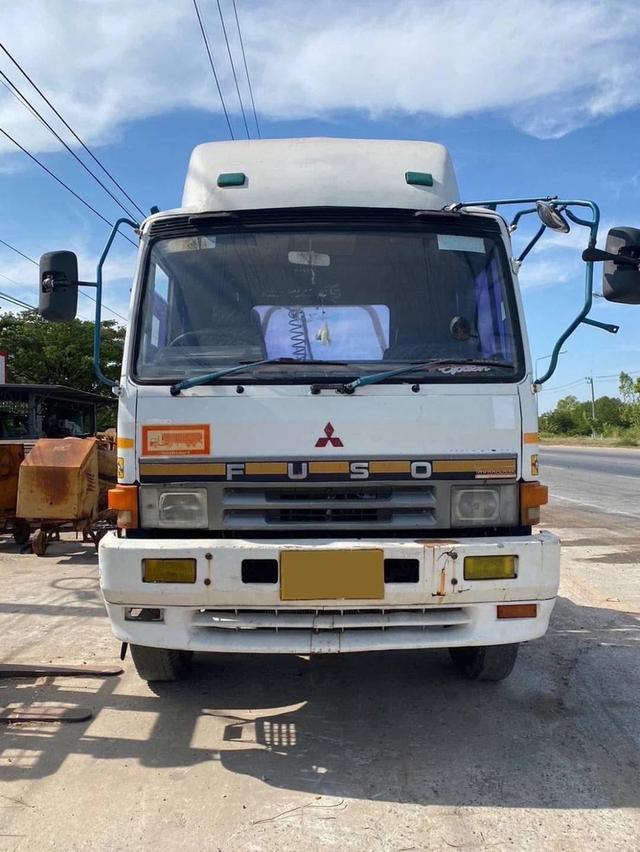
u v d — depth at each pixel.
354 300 3.92
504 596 3.47
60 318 4.18
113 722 3.92
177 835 2.88
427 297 3.94
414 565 3.42
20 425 21.27
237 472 3.54
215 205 4.04
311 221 4.00
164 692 4.33
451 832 2.89
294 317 3.89
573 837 2.86
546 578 3.50
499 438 3.64
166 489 3.58
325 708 4.12
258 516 3.58
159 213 4.02
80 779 3.32
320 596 3.38
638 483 18.89
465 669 4.57
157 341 3.80
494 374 3.71
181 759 3.52
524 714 4.04
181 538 3.60
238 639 3.52
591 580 7.42
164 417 3.59
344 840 2.85
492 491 3.63
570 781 3.29
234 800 3.14
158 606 3.46
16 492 8.91
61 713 4.00
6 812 3.05
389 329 3.88
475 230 4.05
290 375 3.63
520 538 3.55
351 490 3.58
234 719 3.97
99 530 9.16
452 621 3.51
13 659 4.85
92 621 5.74
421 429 3.59
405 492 3.61
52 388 19.86
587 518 11.98
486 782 3.29
